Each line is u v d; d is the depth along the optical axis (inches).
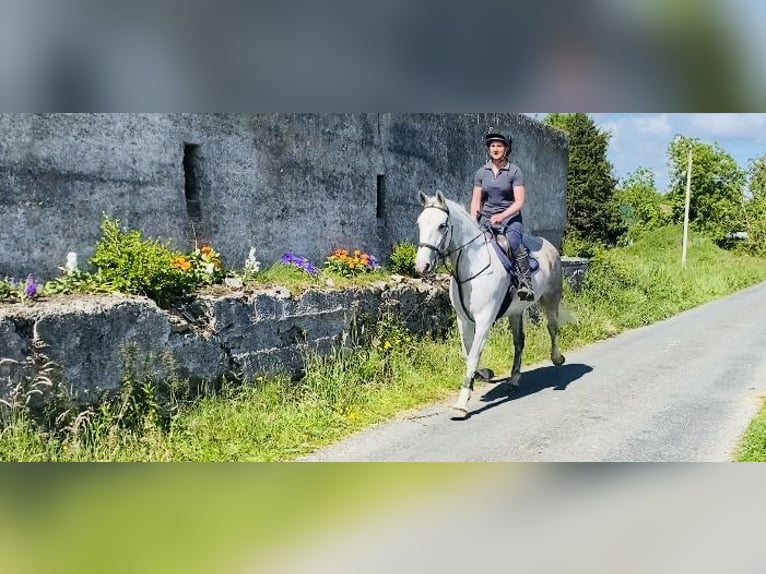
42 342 191.2
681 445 236.7
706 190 1676.9
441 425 259.1
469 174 506.0
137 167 256.5
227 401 241.6
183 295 243.1
